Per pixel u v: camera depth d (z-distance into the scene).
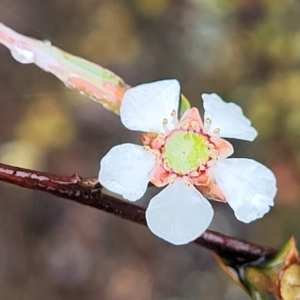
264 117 0.21
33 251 0.23
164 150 0.10
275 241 0.21
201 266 0.22
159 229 0.10
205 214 0.10
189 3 0.24
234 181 0.10
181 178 0.10
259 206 0.10
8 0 0.23
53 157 0.22
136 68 0.23
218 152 0.10
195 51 0.23
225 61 0.23
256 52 0.22
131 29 0.24
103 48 0.23
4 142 0.22
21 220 0.23
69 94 0.22
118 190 0.10
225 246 0.11
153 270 0.23
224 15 0.23
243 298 0.22
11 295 0.22
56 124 0.22
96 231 0.23
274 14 0.23
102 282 0.22
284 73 0.22
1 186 0.23
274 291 0.10
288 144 0.21
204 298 0.22
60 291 0.22
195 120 0.11
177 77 0.23
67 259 0.23
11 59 0.22
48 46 0.11
